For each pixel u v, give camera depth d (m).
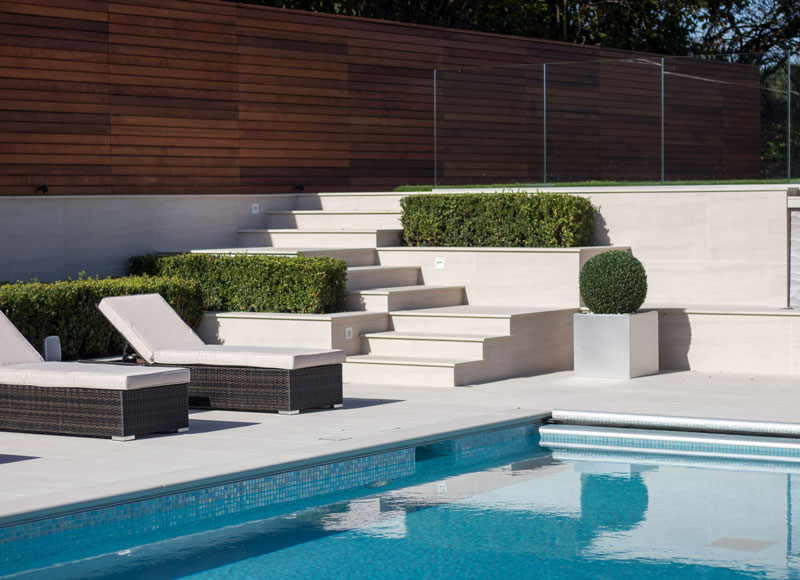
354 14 23.91
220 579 4.61
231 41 13.65
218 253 11.76
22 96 11.64
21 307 9.79
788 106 11.66
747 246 11.31
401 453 7.13
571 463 7.05
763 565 4.74
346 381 10.37
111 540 5.24
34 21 11.73
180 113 13.14
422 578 4.61
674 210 11.72
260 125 14.00
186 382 7.64
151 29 12.82
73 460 6.53
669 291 11.80
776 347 10.52
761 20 27.88
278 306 11.06
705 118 12.12
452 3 24.55
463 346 10.23
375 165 15.40
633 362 10.26
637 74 12.52
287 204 14.29
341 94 14.91
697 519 5.57
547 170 13.25
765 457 7.16
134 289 10.61
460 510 5.81
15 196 11.20
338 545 5.13
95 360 10.21
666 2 27.23
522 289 11.66
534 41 16.80
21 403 7.63
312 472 6.50
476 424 7.64
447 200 12.55
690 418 7.71
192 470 6.04
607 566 4.75
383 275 11.89
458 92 13.95
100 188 12.37
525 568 4.74
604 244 12.16
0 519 4.98
